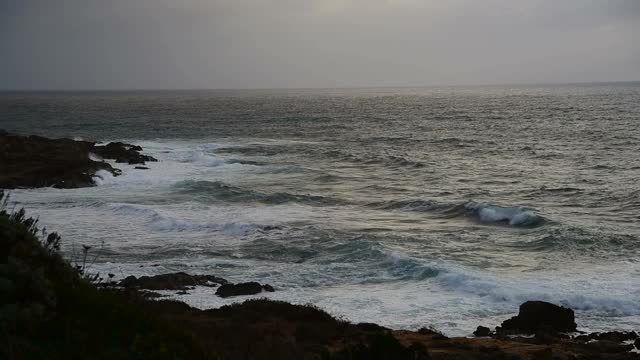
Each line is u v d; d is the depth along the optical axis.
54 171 50.19
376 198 43.56
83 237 30.94
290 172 56.91
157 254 27.83
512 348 15.66
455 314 20.20
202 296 21.39
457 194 45.53
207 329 12.22
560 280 23.27
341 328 16.11
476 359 13.80
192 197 42.78
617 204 40.50
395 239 30.59
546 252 27.94
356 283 23.61
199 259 27.02
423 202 40.25
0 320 5.62
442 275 23.66
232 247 29.03
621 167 57.09
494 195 44.91
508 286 22.22
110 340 6.34
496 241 30.28
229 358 8.81
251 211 38.12
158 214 35.19
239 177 54.19
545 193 45.09
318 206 40.50
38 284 6.38
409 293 22.33
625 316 20.05
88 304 6.81
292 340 12.15
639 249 28.00
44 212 37.00
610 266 25.41
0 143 59.69
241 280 23.84
